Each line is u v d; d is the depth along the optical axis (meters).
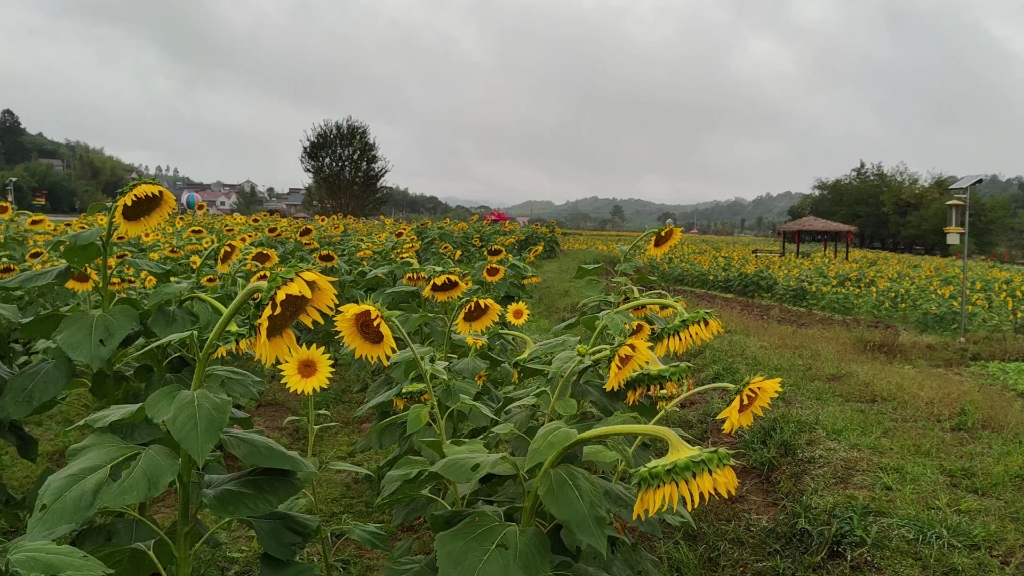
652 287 15.08
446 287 4.14
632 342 2.07
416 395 2.69
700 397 6.11
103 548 1.91
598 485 1.68
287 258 8.33
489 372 3.69
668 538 3.58
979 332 10.55
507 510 2.20
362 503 4.00
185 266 7.18
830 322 12.14
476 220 25.20
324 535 2.75
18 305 4.88
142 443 2.05
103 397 2.68
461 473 1.77
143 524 2.30
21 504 2.74
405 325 3.68
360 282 6.70
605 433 1.57
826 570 3.23
